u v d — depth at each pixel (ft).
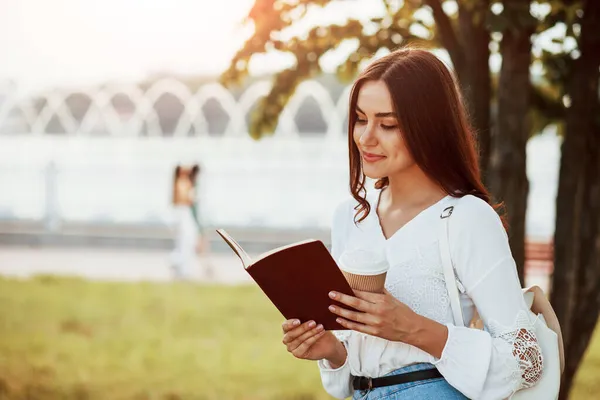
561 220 11.91
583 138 11.72
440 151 6.79
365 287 6.38
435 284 6.84
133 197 55.26
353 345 7.17
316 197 51.80
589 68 11.53
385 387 7.03
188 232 40.83
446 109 6.79
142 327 28.48
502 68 11.02
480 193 7.00
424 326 6.48
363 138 6.88
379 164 6.91
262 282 6.36
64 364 23.57
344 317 6.49
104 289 35.99
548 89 13.94
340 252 7.61
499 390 6.48
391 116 6.75
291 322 6.61
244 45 12.27
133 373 22.65
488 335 6.54
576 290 12.37
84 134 62.13
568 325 12.09
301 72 13.65
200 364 23.57
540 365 6.61
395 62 6.83
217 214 52.49
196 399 20.42
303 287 6.35
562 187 11.89
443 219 6.79
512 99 10.92
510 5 9.39
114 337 27.02
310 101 64.34
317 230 50.88
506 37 10.85
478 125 11.42
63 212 55.88
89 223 54.75
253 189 52.70
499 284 6.60
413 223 6.95
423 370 6.89
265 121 14.43
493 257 6.64
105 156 59.00
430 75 6.75
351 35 12.97
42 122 62.59
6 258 47.50
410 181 7.13
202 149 56.44
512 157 10.93
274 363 23.76
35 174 56.08
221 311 31.30
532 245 36.58
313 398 20.40
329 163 52.47
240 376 22.41
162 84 61.98
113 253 49.85
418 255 6.88
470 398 6.59
